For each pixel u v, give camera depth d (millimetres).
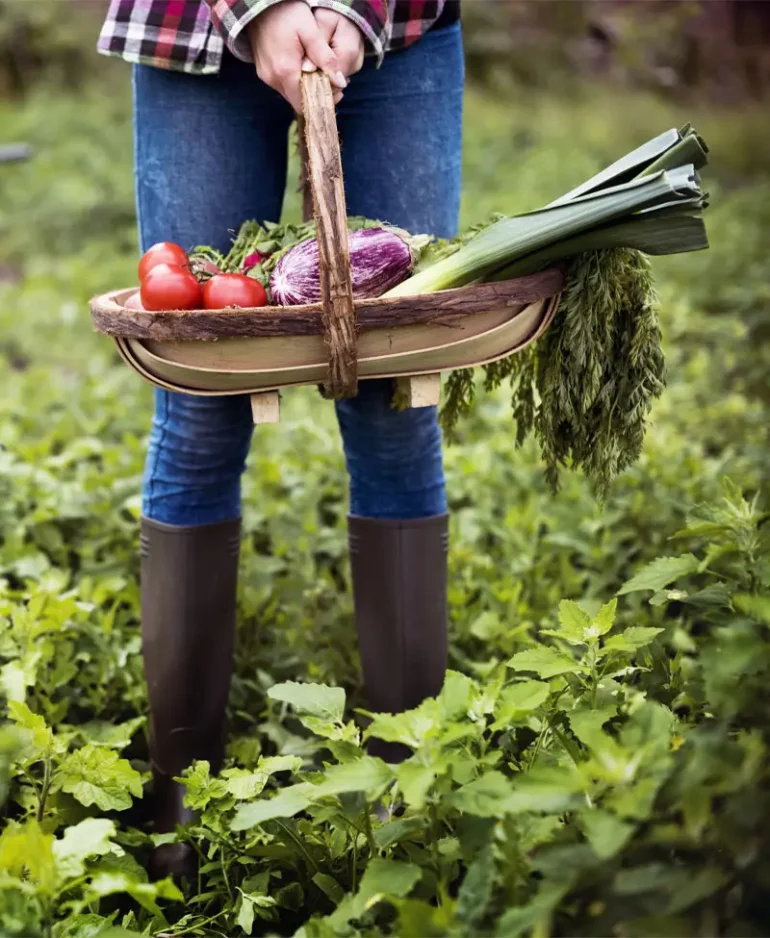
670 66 13633
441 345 1773
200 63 1993
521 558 2895
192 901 1788
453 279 1804
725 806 1342
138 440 3945
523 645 2309
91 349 5590
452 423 2131
